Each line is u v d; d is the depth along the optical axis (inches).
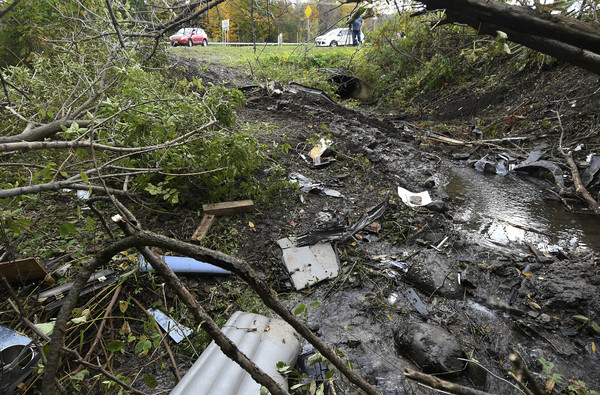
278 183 199.2
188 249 43.1
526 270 153.3
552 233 184.2
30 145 100.0
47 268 134.8
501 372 113.7
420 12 53.9
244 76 520.4
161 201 180.9
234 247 161.9
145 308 127.0
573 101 296.2
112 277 131.8
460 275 149.9
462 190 234.5
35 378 94.0
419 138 324.8
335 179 229.5
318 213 191.0
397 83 520.1
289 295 143.2
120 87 180.5
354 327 129.5
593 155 241.6
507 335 126.3
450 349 113.5
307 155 261.4
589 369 113.4
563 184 230.4
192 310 45.3
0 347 95.7
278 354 101.8
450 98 427.2
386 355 119.0
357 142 287.0
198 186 184.9
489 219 197.8
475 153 297.0
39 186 99.3
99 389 101.7
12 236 147.4
